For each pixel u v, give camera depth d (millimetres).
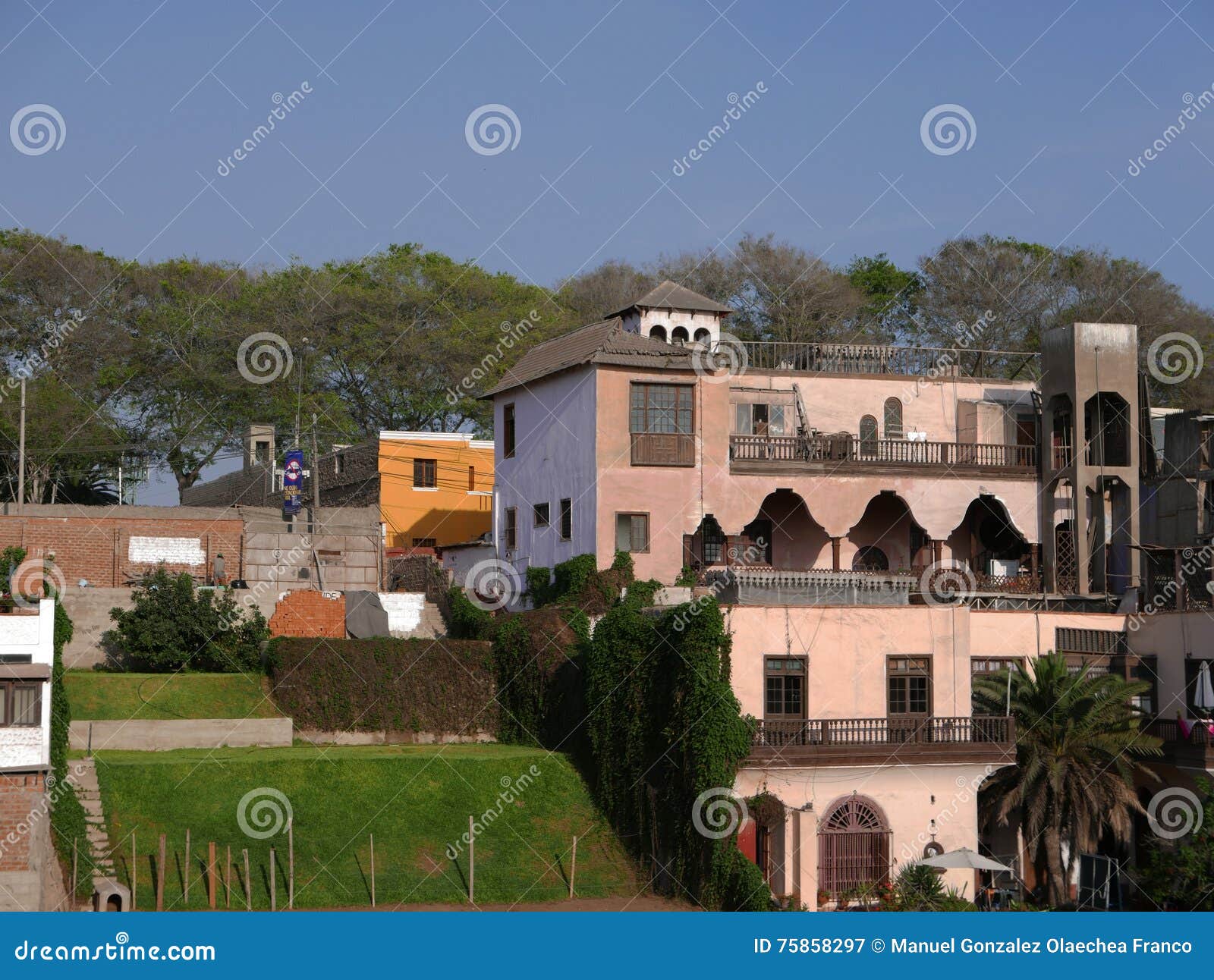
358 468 60531
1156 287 74750
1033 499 50094
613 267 81438
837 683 38406
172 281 71250
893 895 35906
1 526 46500
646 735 37344
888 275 79750
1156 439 51438
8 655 33969
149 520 48375
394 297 71000
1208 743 39562
